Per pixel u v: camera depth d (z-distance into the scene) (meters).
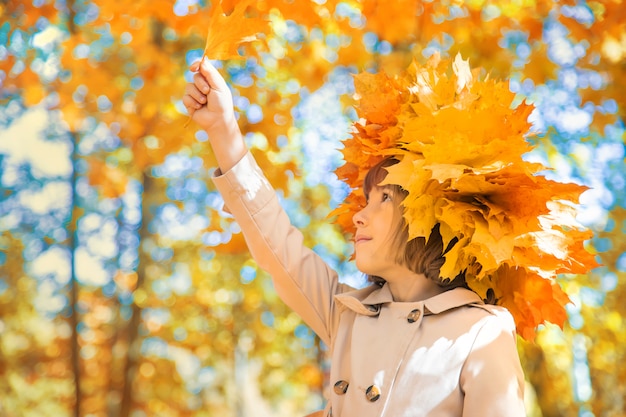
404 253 2.42
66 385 11.17
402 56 6.17
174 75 6.74
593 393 7.53
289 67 6.63
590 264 2.35
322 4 5.70
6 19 6.52
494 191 2.32
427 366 2.23
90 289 10.55
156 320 9.45
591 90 6.30
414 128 2.38
